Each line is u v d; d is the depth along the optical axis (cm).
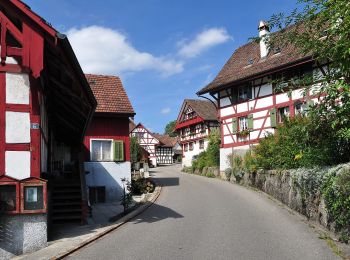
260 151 2378
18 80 1130
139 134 7769
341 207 1009
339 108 930
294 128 1288
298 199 1514
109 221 1505
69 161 2606
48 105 1716
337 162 1259
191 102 6122
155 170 5575
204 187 2714
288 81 1105
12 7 1098
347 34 831
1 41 1095
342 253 923
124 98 2581
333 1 845
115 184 2430
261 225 1318
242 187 2594
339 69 914
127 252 1002
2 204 1078
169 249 1022
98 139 2445
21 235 1078
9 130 1114
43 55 1123
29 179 1098
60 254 985
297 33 1026
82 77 1257
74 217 1455
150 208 1850
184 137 6356
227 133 3416
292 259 891
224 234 1192
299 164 1667
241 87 3309
